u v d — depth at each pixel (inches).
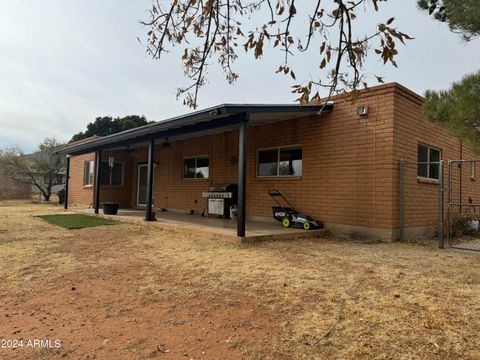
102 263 187.2
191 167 484.1
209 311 120.0
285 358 88.3
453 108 179.0
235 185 404.8
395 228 271.7
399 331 102.1
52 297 135.5
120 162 593.0
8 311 121.8
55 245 235.9
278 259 196.4
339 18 86.3
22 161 783.1
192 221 358.9
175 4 102.8
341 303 125.4
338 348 92.7
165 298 133.3
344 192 297.6
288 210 327.3
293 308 121.3
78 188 645.9
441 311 117.6
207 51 111.6
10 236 269.6
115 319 114.5
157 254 210.2
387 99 273.9
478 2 156.5
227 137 425.4
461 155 382.3
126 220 373.7
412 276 163.2
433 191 326.3
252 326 107.4
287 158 351.9
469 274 168.6
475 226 336.8
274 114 313.7
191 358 89.1
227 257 201.0
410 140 291.3
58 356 90.6
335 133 307.3
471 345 93.4
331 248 235.8
